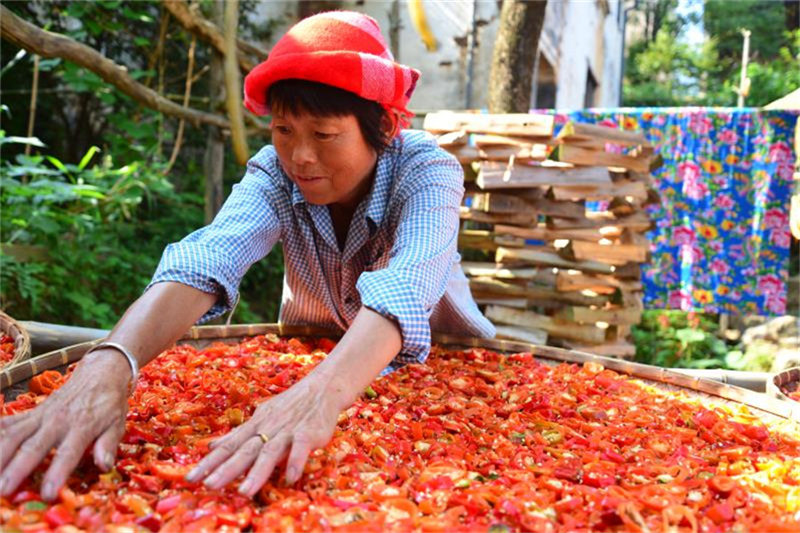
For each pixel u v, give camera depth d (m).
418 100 7.41
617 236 4.22
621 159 4.09
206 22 5.04
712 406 1.74
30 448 1.08
